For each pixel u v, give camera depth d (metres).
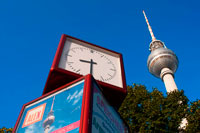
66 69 4.38
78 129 2.79
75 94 3.45
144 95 22.48
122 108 21.89
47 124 3.28
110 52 5.57
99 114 3.34
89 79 3.55
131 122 20.64
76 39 5.34
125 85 4.77
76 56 4.86
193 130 18.34
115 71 5.06
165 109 19.84
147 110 19.95
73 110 3.17
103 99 3.86
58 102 3.57
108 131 3.49
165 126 18.84
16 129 3.55
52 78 4.30
